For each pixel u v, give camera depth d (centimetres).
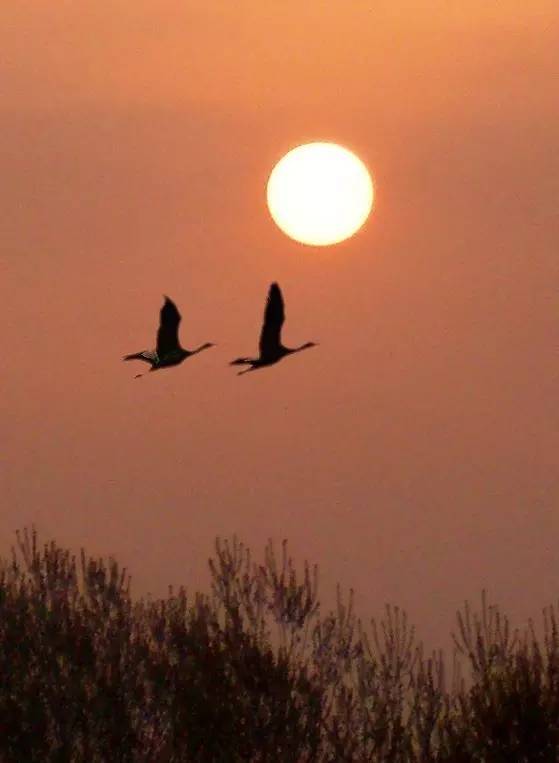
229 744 2481
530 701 2331
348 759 2445
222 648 2570
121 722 2588
